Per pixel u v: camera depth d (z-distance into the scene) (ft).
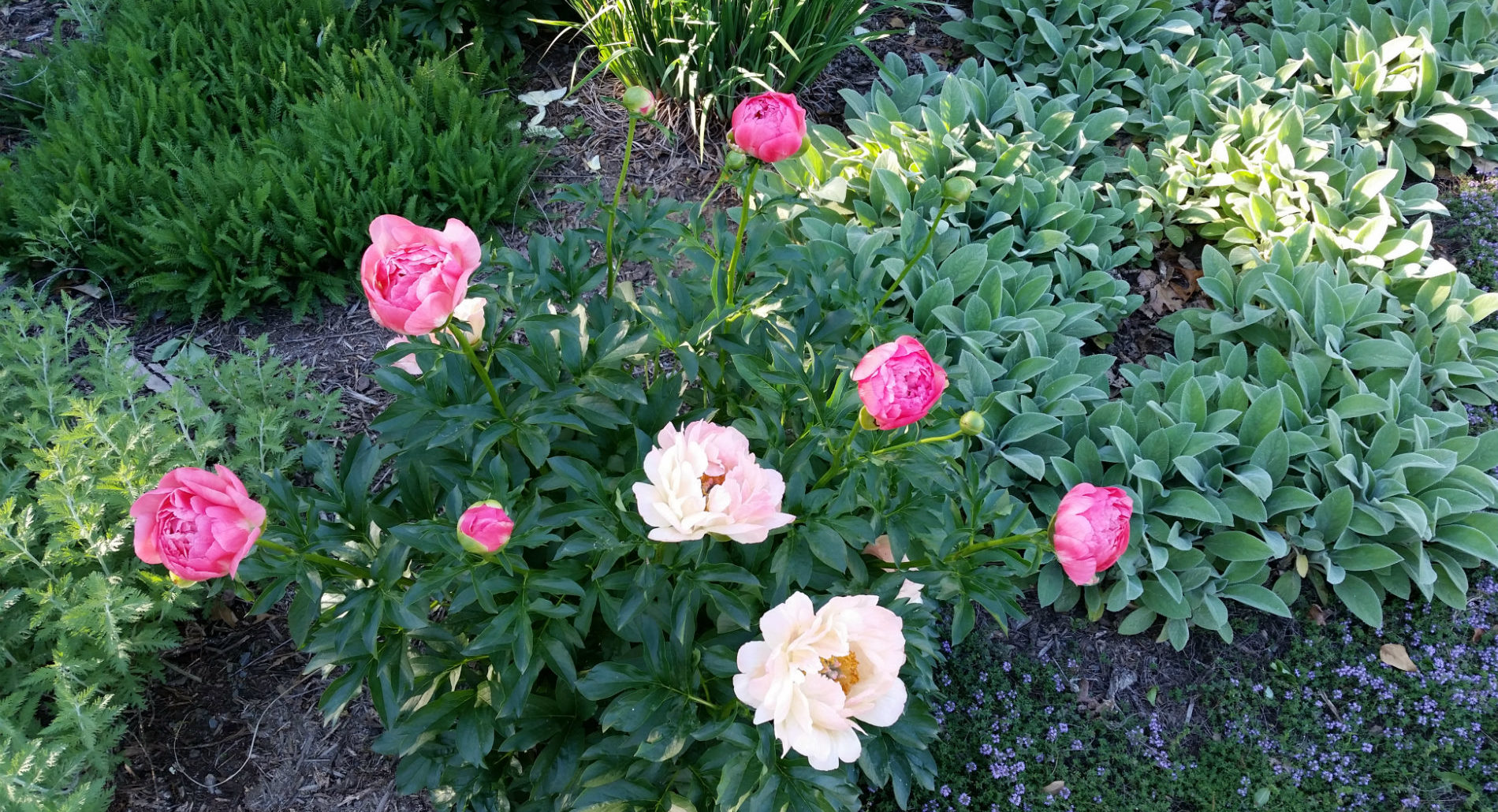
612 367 6.98
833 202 12.62
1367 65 14.05
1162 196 13.12
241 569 5.98
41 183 11.77
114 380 9.29
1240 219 13.12
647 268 12.00
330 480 6.82
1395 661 9.96
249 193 11.28
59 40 13.85
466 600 6.26
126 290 11.78
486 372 6.59
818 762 5.17
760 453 7.93
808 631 5.22
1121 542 5.74
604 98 13.91
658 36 12.17
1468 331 11.60
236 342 11.38
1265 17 15.55
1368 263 12.18
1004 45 14.73
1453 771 9.36
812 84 14.28
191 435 10.34
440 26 13.71
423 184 11.92
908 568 7.02
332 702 6.56
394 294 5.13
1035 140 12.97
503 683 6.46
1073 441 10.95
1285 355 12.10
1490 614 10.39
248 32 13.10
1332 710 9.72
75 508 8.00
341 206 11.43
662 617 6.84
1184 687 9.80
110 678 8.03
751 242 7.77
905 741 7.07
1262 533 10.03
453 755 7.33
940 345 10.79
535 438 6.49
